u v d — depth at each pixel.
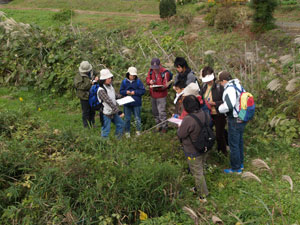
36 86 9.36
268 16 11.12
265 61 9.86
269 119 6.85
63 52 9.86
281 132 6.49
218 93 5.39
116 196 4.17
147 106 8.04
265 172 5.32
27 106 7.81
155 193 4.27
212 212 4.38
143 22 14.60
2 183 4.43
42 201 4.08
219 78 5.17
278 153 5.89
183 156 5.53
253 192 4.83
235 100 4.87
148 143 5.80
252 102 4.90
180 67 5.78
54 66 9.49
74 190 4.26
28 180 4.32
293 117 6.91
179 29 13.00
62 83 9.13
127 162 4.79
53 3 19.98
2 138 5.45
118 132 6.29
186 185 4.88
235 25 12.01
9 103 8.46
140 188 4.17
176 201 4.31
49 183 4.25
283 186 4.92
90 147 5.25
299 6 13.73
